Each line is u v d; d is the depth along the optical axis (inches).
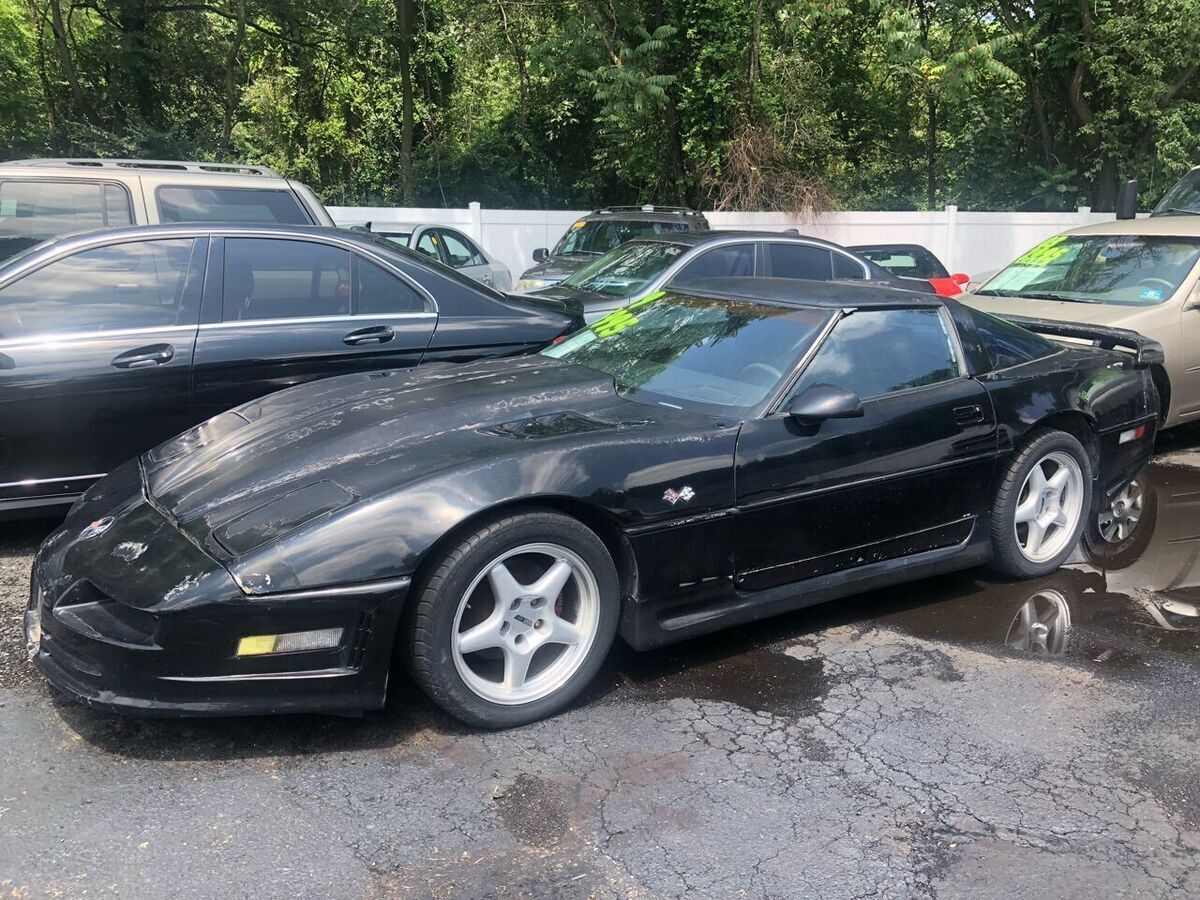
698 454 134.2
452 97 956.0
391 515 113.8
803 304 160.2
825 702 133.2
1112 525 212.7
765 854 99.8
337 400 153.6
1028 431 170.6
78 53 787.4
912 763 118.0
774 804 108.7
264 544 111.0
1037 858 100.1
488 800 108.3
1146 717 130.4
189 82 793.6
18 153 749.9
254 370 191.8
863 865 98.3
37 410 174.7
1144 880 97.0
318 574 109.3
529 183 970.7
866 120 999.0
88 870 94.7
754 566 141.9
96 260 184.1
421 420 139.3
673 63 719.7
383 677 115.0
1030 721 128.8
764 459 139.5
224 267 192.9
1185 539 205.9
